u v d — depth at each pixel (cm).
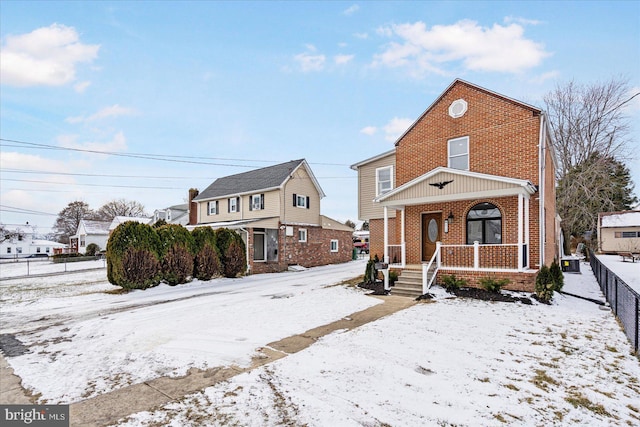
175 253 1471
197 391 419
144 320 822
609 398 394
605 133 2547
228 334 676
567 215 2680
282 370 481
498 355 532
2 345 657
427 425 335
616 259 2439
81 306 1074
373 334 651
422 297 1010
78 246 4659
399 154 1416
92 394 419
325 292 1187
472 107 1221
